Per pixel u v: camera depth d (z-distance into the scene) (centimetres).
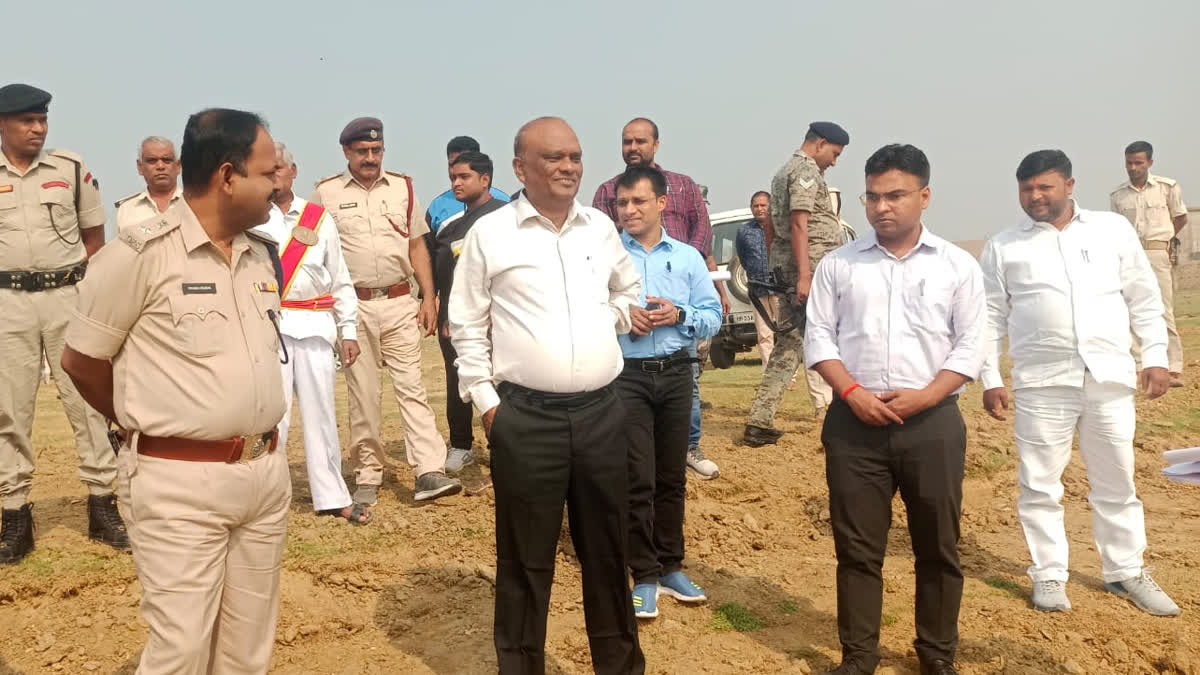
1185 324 1681
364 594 487
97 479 523
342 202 605
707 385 1166
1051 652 441
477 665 421
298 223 545
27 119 483
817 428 842
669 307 457
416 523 573
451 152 690
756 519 624
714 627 466
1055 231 490
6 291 487
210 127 283
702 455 685
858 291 402
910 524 403
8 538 496
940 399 387
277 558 319
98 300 278
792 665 423
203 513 291
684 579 491
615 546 367
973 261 397
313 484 563
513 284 354
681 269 487
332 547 530
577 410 354
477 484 653
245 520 304
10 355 489
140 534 293
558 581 516
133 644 429
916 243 400
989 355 503
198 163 285
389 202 610
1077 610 488
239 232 299
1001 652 438
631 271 396
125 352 290
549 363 349
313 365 552
